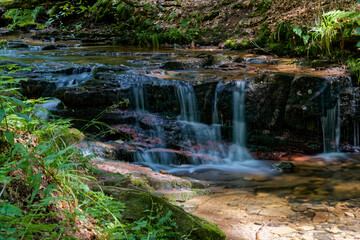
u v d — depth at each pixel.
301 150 6.13
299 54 8.52
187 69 7.80
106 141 5.73
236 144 6.25
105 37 12.45
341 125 6.17
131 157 5.24
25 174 2.19
